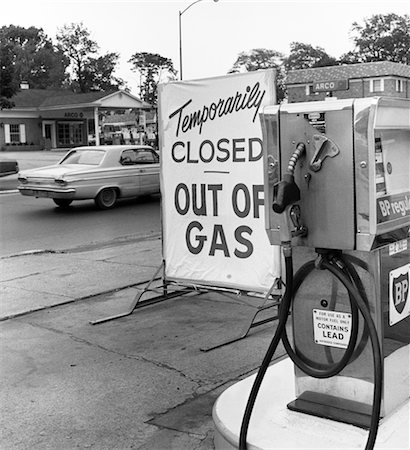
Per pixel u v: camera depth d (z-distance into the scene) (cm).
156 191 1553
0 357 495
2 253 982
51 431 370
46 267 834
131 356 486
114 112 4922
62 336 543
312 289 300
